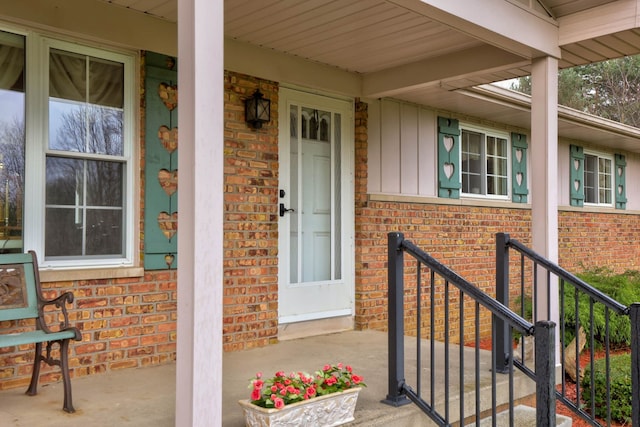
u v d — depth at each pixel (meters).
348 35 4.46
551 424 2.31
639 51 4.51
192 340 2.27
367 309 5.59
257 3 3.84
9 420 2.86
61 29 3.57
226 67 4.51
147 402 3.16
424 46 4.73
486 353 4.57
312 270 5.29
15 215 3.49
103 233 3.87
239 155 4.63
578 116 7.46
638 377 3.23
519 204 7.62
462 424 2.84
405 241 3.12
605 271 8.44
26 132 3.52
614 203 10.00
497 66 4.61
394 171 6.03
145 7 3.86
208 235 2.31
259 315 4.73
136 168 3.99
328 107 5.40
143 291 4.00
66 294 3.11
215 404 2.31
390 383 3.14
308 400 2.61
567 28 4.32
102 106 3.87
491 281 7.16
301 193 5.20
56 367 3.60
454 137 6.77
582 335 5.77
